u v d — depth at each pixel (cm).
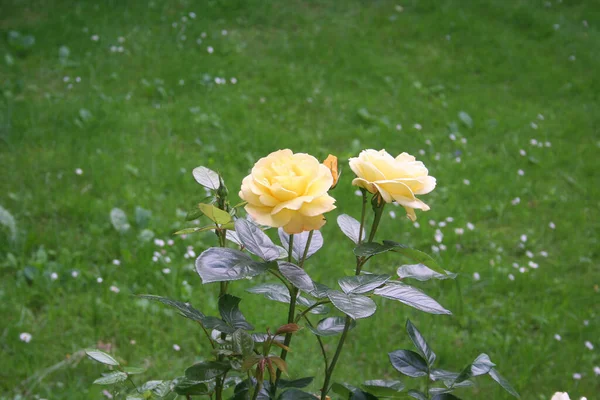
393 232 447
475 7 882
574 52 802
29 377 303
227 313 142
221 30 738
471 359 346
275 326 348
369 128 591
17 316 335
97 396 290
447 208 482
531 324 382
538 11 892
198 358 329
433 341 355
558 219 493
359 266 149
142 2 772
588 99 705
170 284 367
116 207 429
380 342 351
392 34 786
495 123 624
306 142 551
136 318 345
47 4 741
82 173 466
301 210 122
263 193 123
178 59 656
